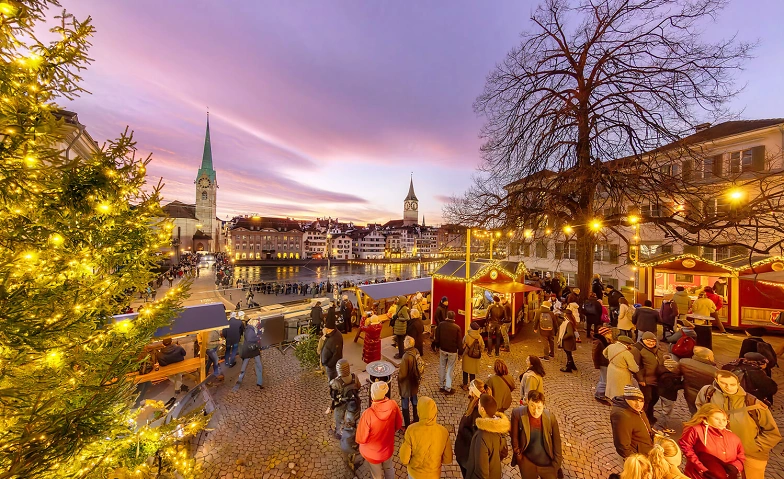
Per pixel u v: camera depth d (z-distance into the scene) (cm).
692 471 339
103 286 342
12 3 236
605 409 614
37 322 255
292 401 689
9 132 233
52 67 263
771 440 355
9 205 248
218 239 10725
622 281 2453
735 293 1101
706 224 1038
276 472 480
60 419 251
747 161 1753
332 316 730
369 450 405
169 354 745
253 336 756
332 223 13375
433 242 13138
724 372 386
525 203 1395
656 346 545
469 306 989
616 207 1234
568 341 786
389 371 531
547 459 350
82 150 1400
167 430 393
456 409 626
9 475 226
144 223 371
